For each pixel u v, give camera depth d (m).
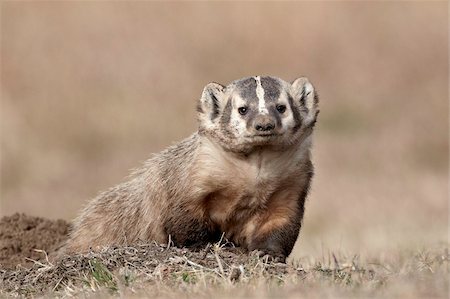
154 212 9.87
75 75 28.27
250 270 8.34
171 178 9.63
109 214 10.55
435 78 30.05
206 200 9.47
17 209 21.17
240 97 9.21
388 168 24.17
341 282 8.00
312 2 31.52
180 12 30.77
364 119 27.94
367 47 30.73
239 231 9.75
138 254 8.97
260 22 30.77
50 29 29.36
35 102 27.16
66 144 25.69
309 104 9.47
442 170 24.55
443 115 28.03
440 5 31.97
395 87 29.66
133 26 29.95
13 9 29.69
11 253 11.41
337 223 18.47
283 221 9.56
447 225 16.59
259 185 9.36
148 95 28.06
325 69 30.00
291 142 9.22
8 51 28.53
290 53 30.27
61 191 22.88
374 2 31.80
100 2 30.30
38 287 8.82
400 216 18.64
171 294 7.53
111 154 25.36
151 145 25.94
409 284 7.38
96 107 27.19
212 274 8.23
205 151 9.35
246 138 9.02
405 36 31.12
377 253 12.02
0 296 8.56
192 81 28.86
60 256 10.71
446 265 8.93
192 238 9.55
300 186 9.53
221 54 29.88
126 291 7.88
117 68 28.75
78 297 8.00
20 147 25.16
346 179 23.03
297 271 8.62
